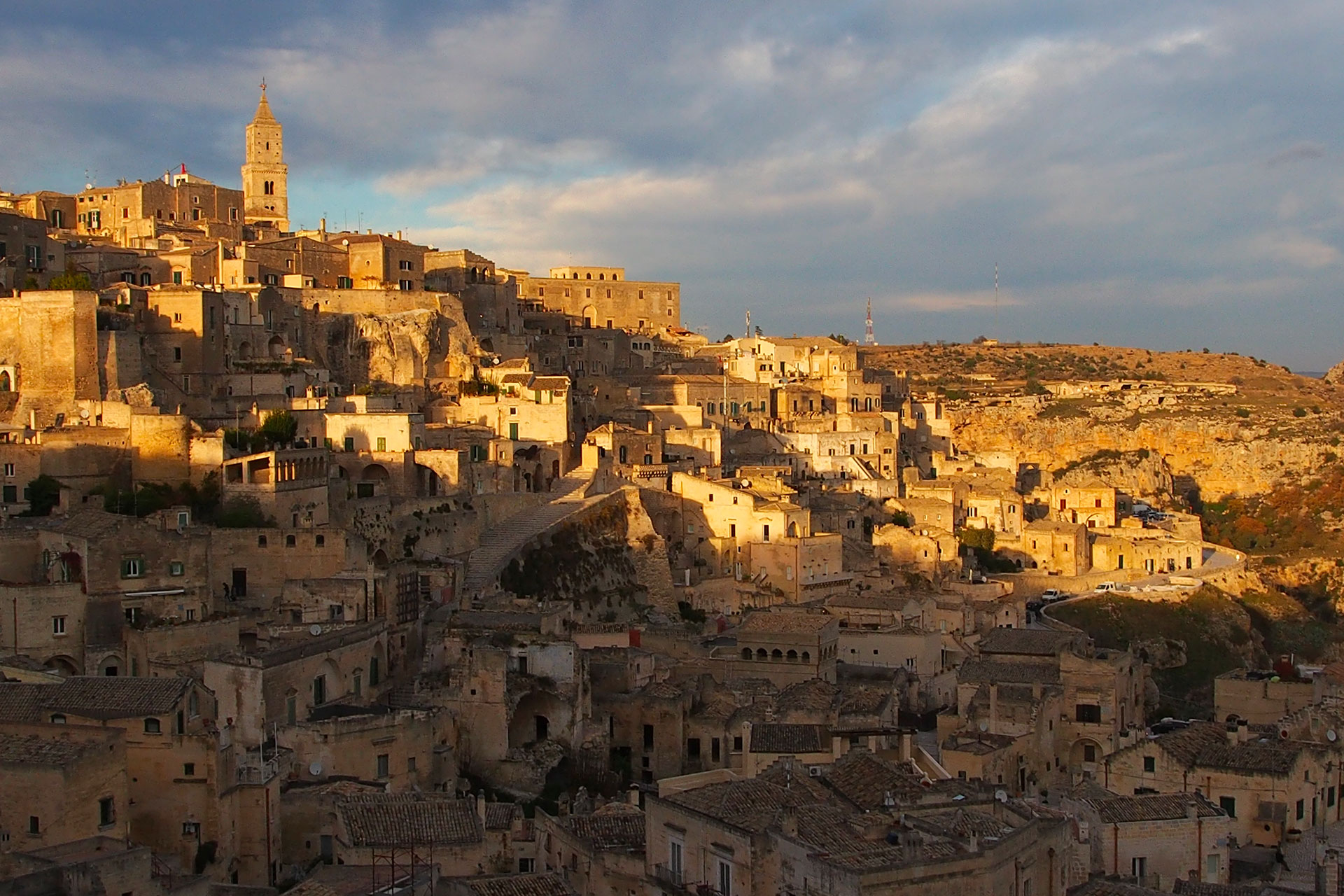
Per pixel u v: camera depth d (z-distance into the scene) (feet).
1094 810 386.73
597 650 588.91
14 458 594.24
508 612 581.12
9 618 481.05
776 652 615.98
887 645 649.61
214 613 524.11
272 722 444.14
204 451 620.49
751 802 343.67
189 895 316.40
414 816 370.32
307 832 386.52
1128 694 582.76
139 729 378.32
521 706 508.94
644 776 534.37
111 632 500.33
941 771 460.55
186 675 418.31
